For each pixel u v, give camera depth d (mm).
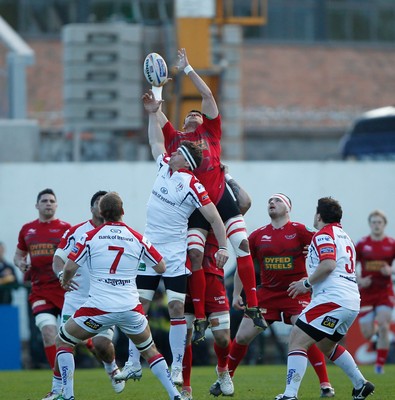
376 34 169375
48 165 61250
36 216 61219
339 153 96438
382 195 63281
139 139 91688
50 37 155125
